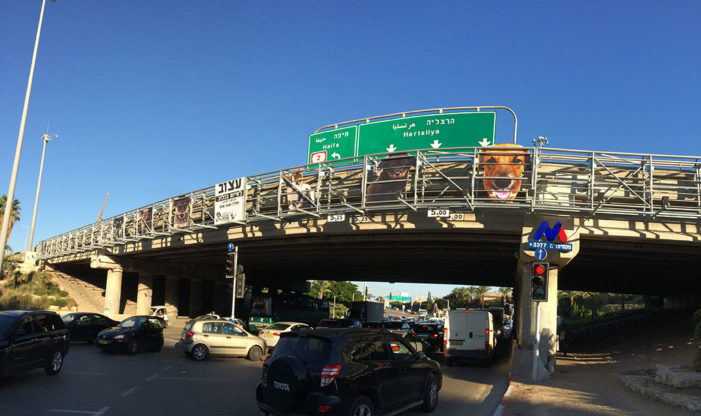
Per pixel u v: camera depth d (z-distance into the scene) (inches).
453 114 816.3
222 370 598.9
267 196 883.4
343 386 296.0
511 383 553.3
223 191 940.0
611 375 655.8
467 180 721.0
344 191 832.9
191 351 677.3
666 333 1077.1
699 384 466.3
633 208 649.6
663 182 661.3
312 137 953.5
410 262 1253.1
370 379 319.6
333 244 1023.0
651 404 429.1
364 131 891.4
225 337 697.6
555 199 663.8
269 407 309.4
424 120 836.0
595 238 674.8
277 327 872.3
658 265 968.3
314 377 295.7
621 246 729.6
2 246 842.8
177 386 477.7
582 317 2637.8
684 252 719.7
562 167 673.0
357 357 319.0
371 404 318.7
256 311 1408.7
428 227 741.9
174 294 1758.1
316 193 858.1
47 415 343.9
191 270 1796.3
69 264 2129.7
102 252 1534.2
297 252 1171.3
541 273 573.3
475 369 744.3
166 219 1120.8
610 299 3117.6
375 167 761.0
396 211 770.2
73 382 473.1
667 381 499.2
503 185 657.0
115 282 1567.4
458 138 804.0
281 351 320.8
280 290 2372.0
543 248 624.7
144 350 765.3
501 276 1476.4
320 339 314.5
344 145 909.2
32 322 474.0
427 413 395.5
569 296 2856.8
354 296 4222.4
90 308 1871.3
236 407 393.4
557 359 916.0
